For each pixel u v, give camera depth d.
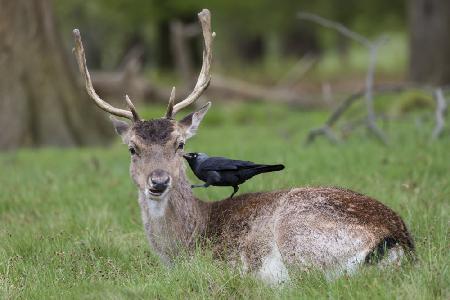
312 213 21.08
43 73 61.50
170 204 23.27
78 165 45.62
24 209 32.81
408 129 50.59
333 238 20.55
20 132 60.34
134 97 84.94
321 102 90.12
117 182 37.78
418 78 86.00
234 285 20.95
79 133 62.59
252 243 22.23
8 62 60.44
